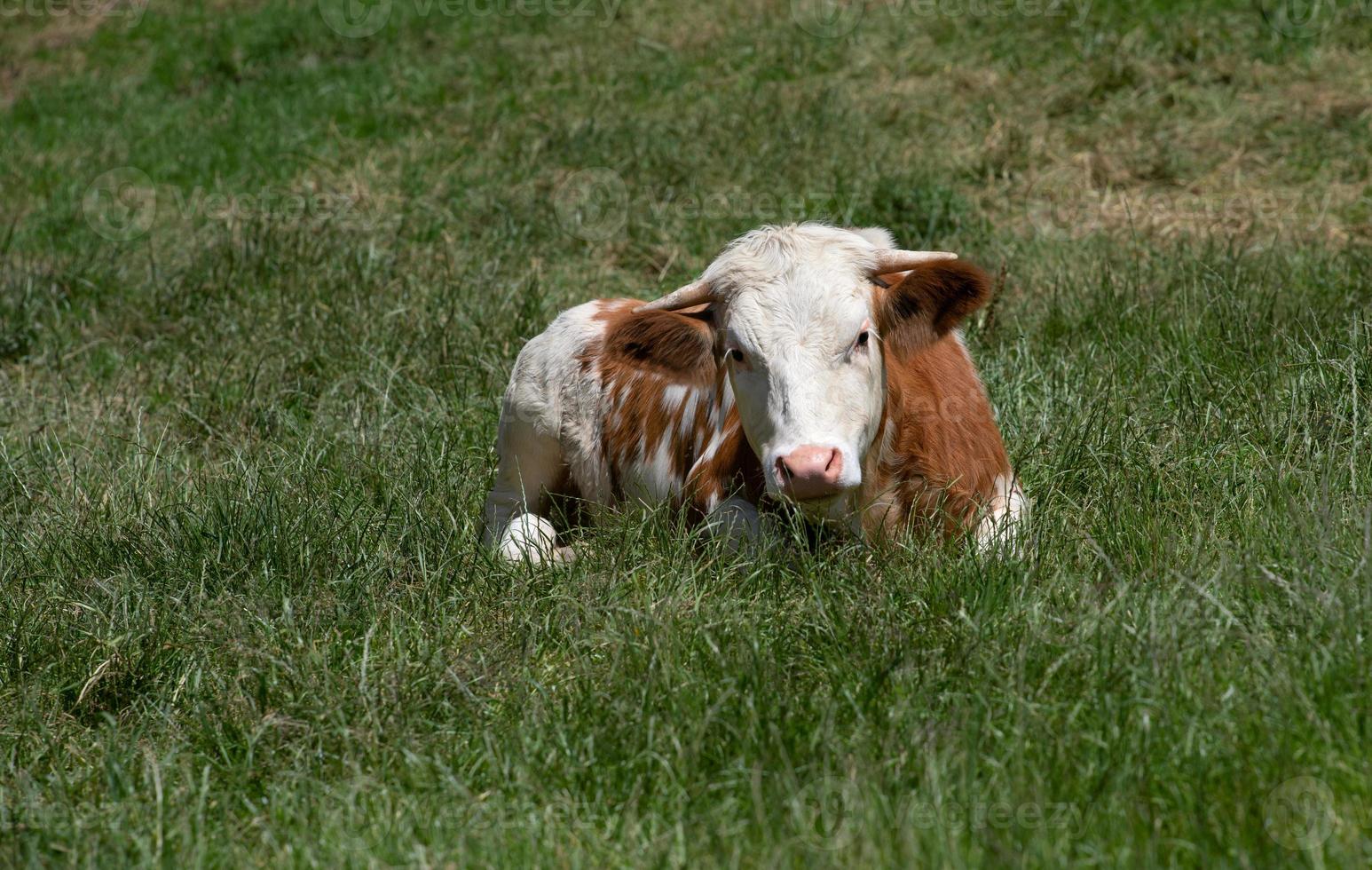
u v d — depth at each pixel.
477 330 14.12
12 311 16.08
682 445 10.42
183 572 9.46
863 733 6.79
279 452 11.69
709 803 6.55
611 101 21.98
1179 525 8.91
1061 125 19.06
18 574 9.89
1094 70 20.03
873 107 20.14
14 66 30.64
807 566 8.79
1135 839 5.88
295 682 8.05
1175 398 11.13
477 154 20.50
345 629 8.68
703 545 9.69
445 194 18.97
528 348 11.65
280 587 9.09
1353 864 5.53
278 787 7.10
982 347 12.84
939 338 9.23
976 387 10.17
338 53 27.03
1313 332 11.74
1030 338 13.02
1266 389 10.82
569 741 7.23
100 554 9.91
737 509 9.53
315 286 15.63
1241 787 6.07
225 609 8.83
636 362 9.47
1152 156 17.67
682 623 8.14
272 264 16.45
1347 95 18.38
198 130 24.03
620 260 16.83
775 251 9.04
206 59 27.98
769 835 6.11
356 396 13.12
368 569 9.27
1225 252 14.44
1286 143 17.52
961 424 9.73
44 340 15.50
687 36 24.27
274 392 13.56
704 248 16.44
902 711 6.95
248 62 27.45
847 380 8.66
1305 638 7.03
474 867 6.21
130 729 8.04
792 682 7.64
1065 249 15.34
